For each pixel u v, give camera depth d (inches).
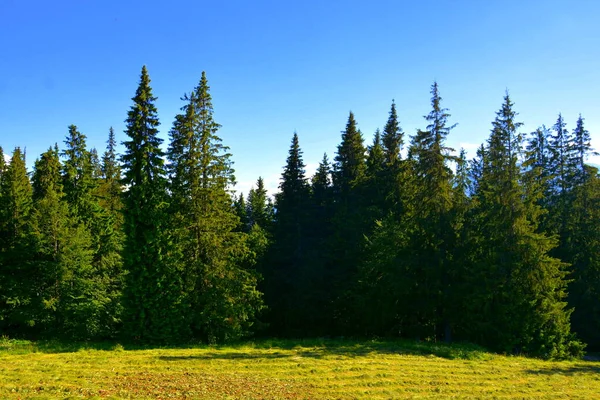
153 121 988.6
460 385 576.7
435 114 976.9
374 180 1298.0
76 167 1190.9
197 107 981.8
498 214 935.0
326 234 1413.6
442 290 971.3
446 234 980.6
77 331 972.6
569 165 1222.3
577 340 941.8
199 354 721.6
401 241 1066.1
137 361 646.5
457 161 973.2
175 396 473.4
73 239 994.7
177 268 962.7
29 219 1037.2
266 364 646.5
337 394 507.2
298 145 1395.2
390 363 677.9
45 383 502.6
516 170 932.6
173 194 1010.1
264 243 1272.1
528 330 877.8
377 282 1117.7
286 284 1333.7
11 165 1167.0
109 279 1095.6
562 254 1168.8
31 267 1024.2
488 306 909.8
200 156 978.7
